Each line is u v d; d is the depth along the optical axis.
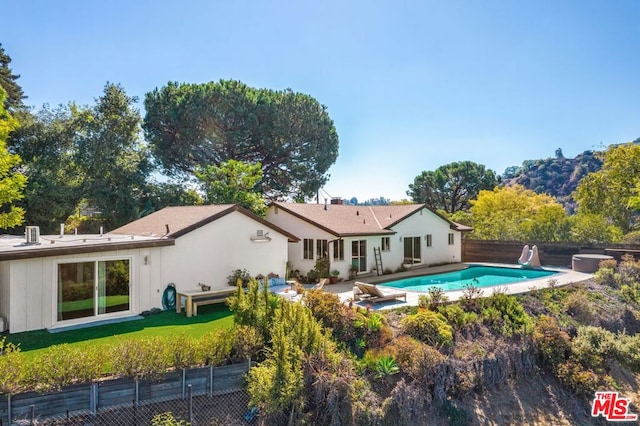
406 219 26.98
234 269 18.09
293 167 38.41
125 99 33.31
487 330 14.75
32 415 7.74
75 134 31.45
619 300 19.88
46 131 30.56
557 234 31.31
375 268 24.55
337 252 22.66
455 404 11.71
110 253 14.15
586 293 19.56
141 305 14.93
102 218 32.25
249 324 11.26
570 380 13.77
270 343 10.95
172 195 34.09
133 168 32.09
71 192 29.45
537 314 17.14
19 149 30.38
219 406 9.55
